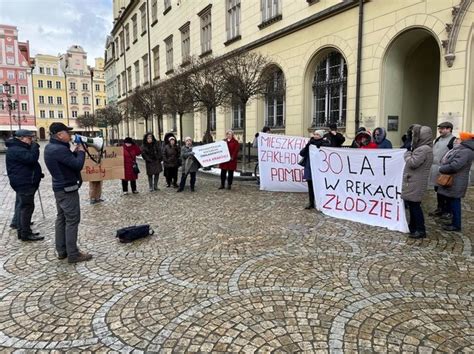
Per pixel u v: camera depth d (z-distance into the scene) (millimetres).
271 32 15320
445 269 4230
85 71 82250
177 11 25062
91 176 8664
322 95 13500
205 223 6582
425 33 9938
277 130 15836
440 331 2980
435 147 7047
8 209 8367
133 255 4941
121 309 3461
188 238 5676
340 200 6781
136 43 35969
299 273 4191
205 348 2822
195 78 13250
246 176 12273
